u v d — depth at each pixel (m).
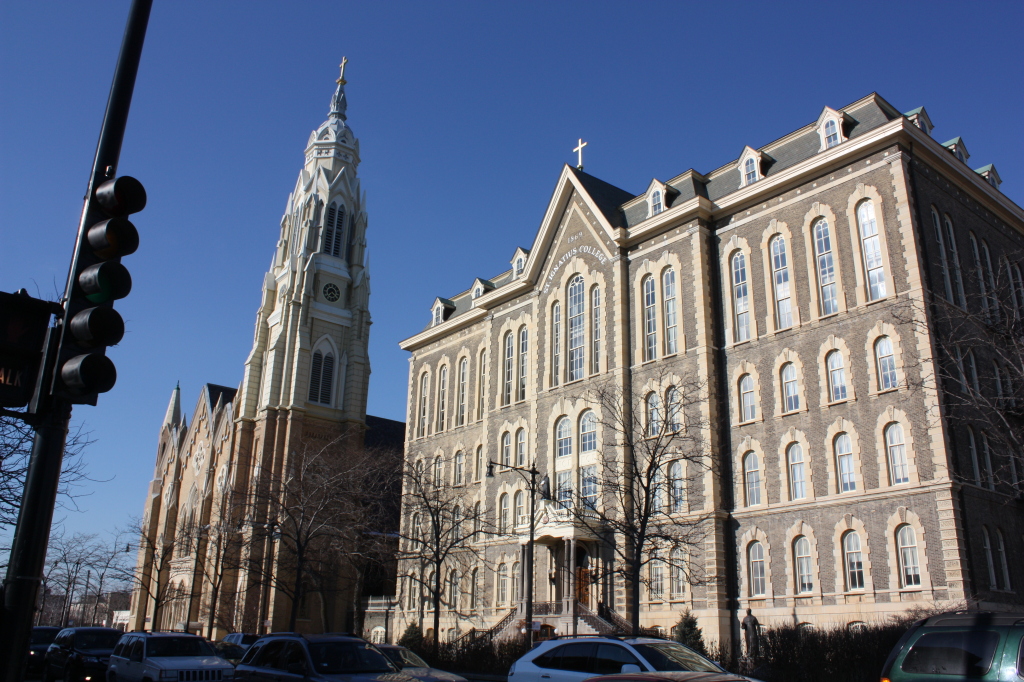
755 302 43.25
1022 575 35.62
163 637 25.31
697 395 43.25
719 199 45.94
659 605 42.66
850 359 38.47
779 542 39.12
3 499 24.00
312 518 48.88
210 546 83.94
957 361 33.00
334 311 93.50
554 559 48.94
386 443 100.31
